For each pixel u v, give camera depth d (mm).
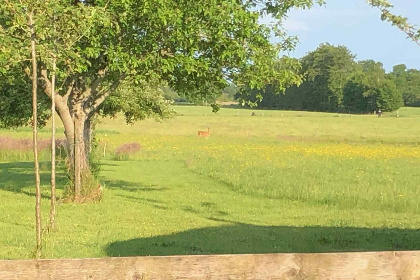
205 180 26641
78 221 14086
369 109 135625
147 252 10586
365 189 21500
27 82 18234
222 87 18250
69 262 3932
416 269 4090
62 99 17156
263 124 93750
